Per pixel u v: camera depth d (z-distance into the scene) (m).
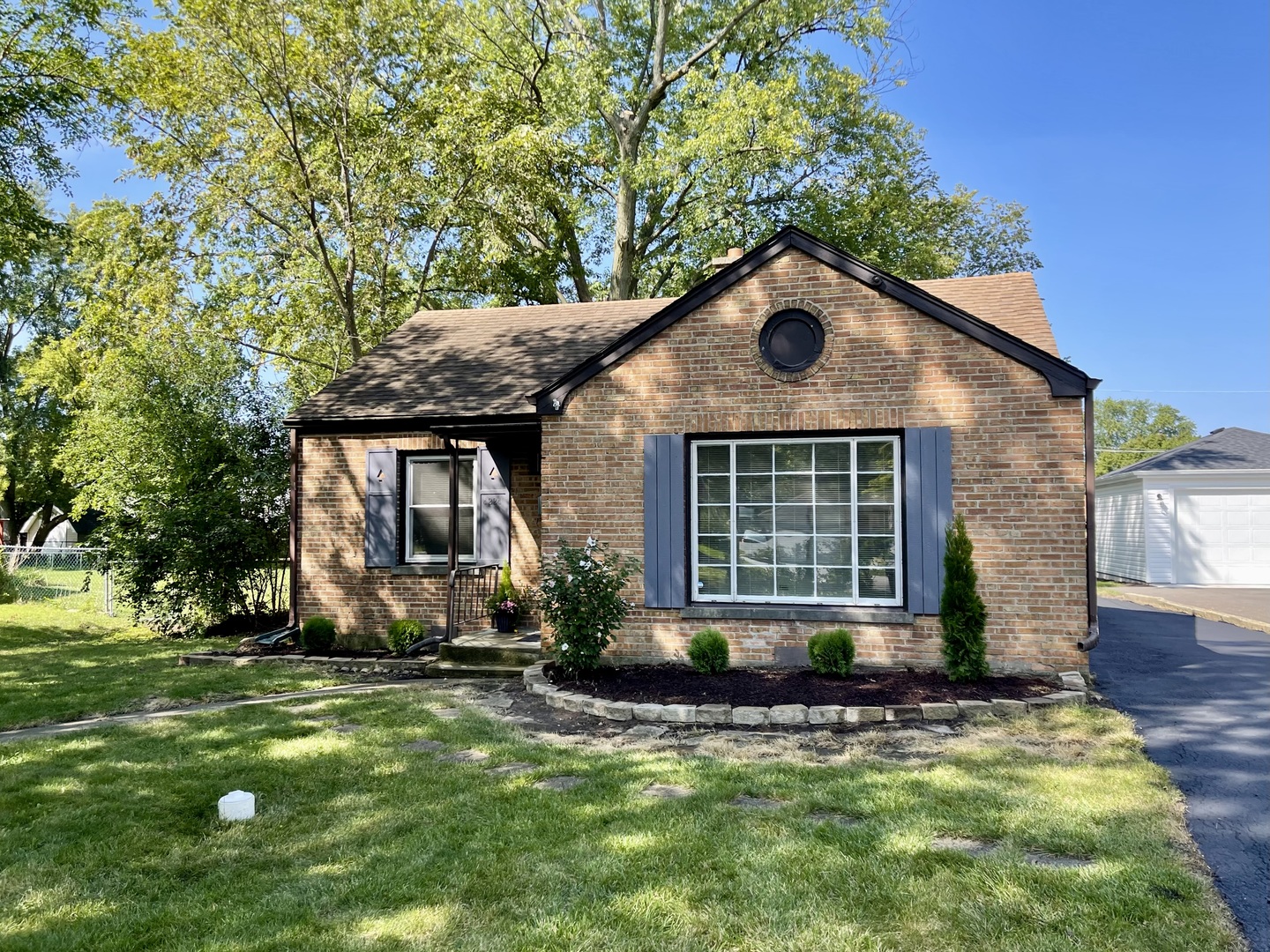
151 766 6.45
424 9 19.42
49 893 4.22
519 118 22.50
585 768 6.14
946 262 29.16
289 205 19.17
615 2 29.12
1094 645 8.35
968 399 8.80
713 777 5.80
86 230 19.03
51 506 43.56
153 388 16.94
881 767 5.91
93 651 13.41
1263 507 21.62
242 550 15.46
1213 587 21.02
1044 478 8.59
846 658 8.48
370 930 3.71
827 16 26.14
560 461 10.03
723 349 9.55
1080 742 6.39
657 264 29.97
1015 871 4.07
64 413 37.00
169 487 15.73
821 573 9.39
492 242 20.98
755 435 9.55
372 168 19.09
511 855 4.53
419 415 12.17
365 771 6.22
